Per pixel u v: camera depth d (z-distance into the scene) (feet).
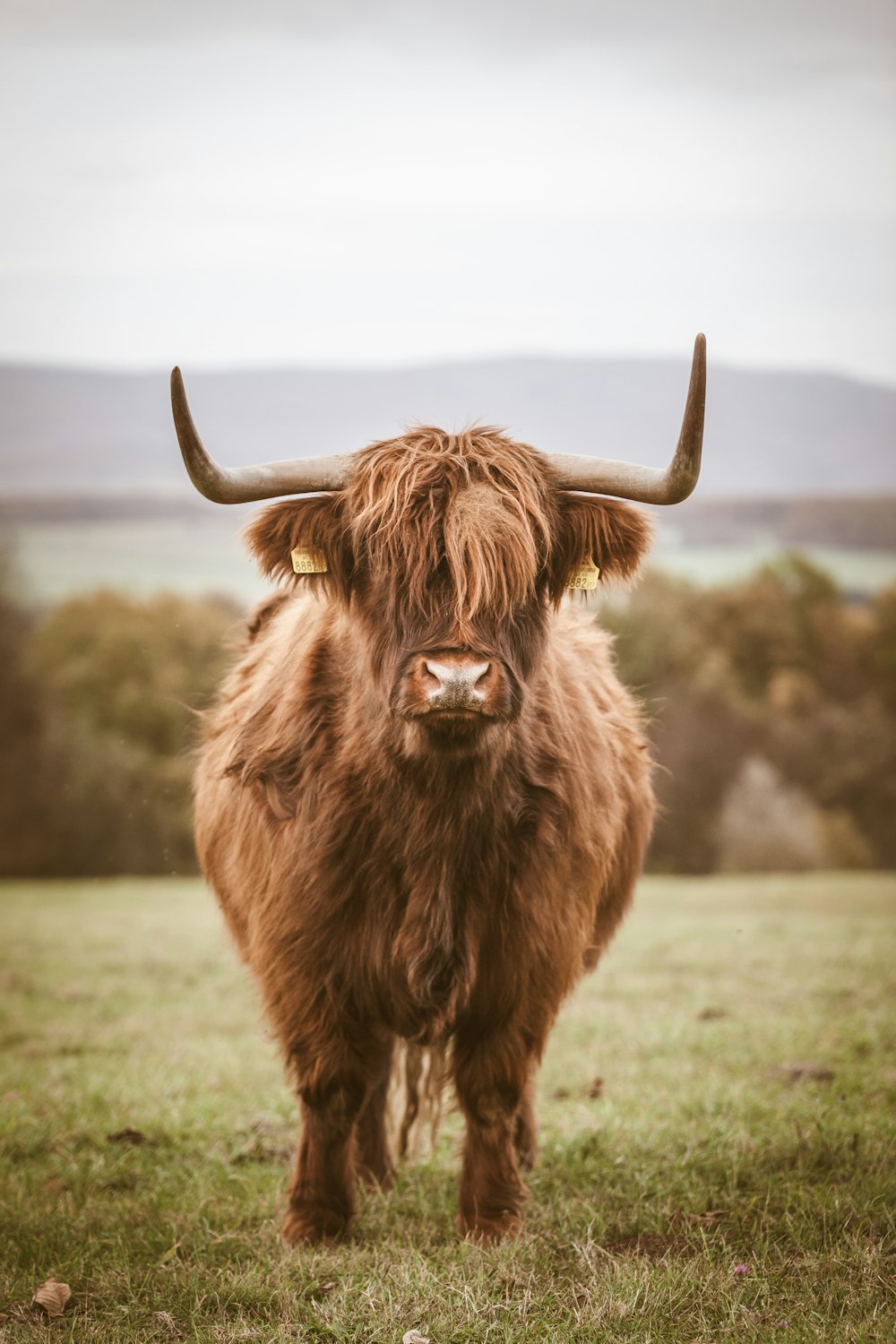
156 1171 18.30
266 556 15.10
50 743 141.38
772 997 30.66
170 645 157.48
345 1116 15.71
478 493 14.10
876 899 64.34
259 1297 13.35
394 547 14.08
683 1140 18.45
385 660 14.24
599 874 16.35
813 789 158.20
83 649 156.76
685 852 151.23
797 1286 13.25
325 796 15.05
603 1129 19.36
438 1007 14.98
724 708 157.99
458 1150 19.43
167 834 136.26
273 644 17.94
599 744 16.89
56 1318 13.20
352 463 14.93
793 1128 18.69
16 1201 16.74
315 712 15.39
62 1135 20.04
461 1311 12.78
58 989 34.88
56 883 94.73
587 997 31.58
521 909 15.10
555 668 16.34
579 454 15.43
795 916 54.03
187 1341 12.39
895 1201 15.34
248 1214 16.20
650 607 166.61
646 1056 24.99
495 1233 15.15
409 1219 16.20
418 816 14.52
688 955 38.14
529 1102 18.17
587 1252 14.12
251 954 17.13
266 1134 20.08
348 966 15.23
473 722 13.37
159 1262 14.48
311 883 15.10
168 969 38.50
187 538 284.82
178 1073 24.32
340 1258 14.42
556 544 15.01
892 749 159.12
